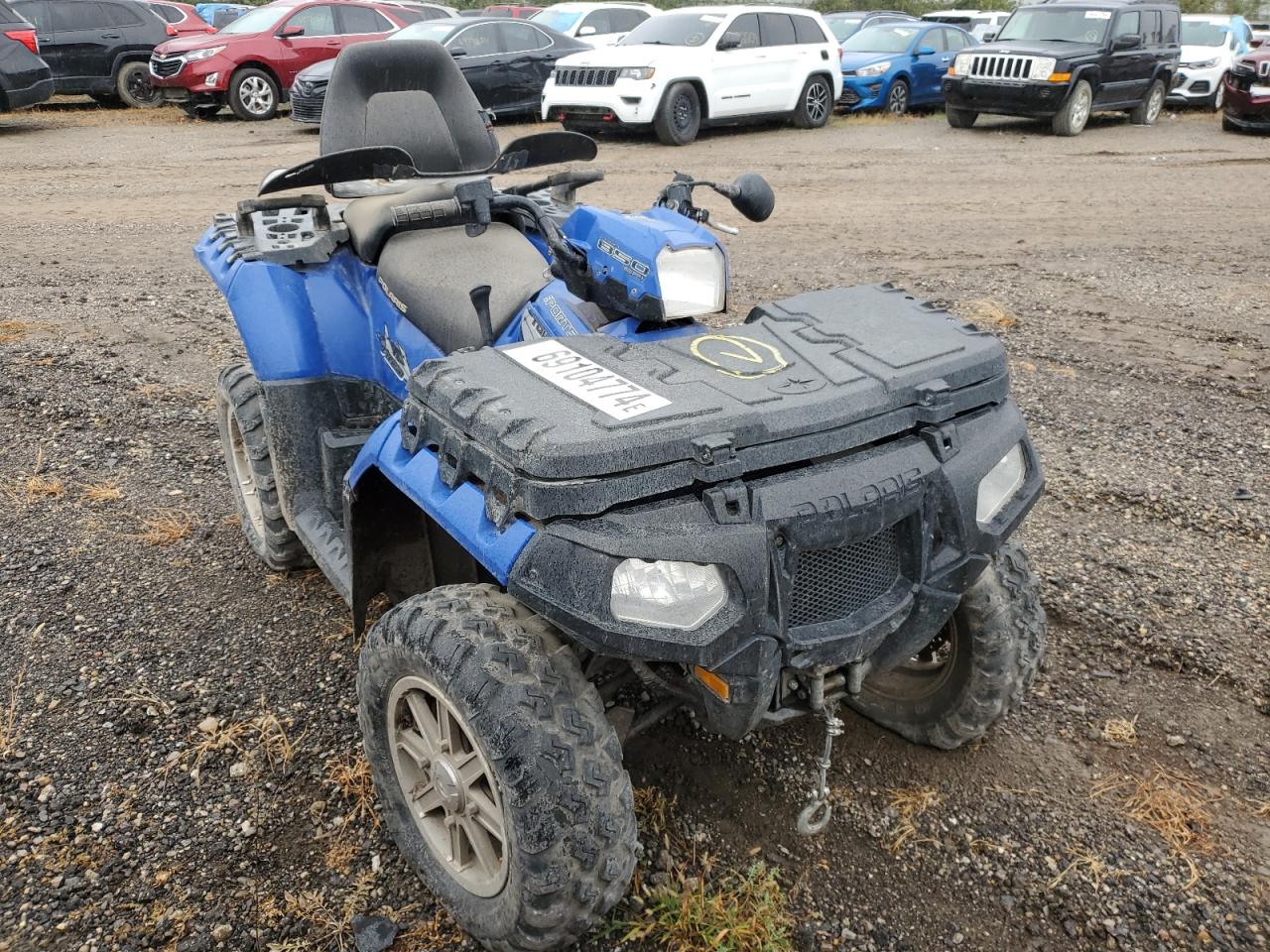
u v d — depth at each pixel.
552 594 2.04
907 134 15.68
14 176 12.27
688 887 2.65
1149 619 3.80
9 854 2.79
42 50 17.39
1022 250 9.00
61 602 3.96
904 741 3.23
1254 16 37.09
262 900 2.67
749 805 2.96
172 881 2.72
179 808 2.95
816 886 2.71
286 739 3.22
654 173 12.10
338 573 3.30
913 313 2.76
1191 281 8.05
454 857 2.54
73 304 7.59
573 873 2.16
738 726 2.34
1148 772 3.10
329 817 2.93
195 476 5.05
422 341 3.38
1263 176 12.27
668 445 2.06
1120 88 15.66
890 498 2.26
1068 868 2.75
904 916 2.62
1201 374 6.17
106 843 2.83
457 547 3.10
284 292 3.66
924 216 10.34
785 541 2.17
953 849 2.82
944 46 18.33
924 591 2.42
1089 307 7.42
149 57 18.16
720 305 2.72
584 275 2.78
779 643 2.22
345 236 3.74
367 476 2.72
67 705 3.37
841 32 20.38
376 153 3.37
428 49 4.22
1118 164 13.16
